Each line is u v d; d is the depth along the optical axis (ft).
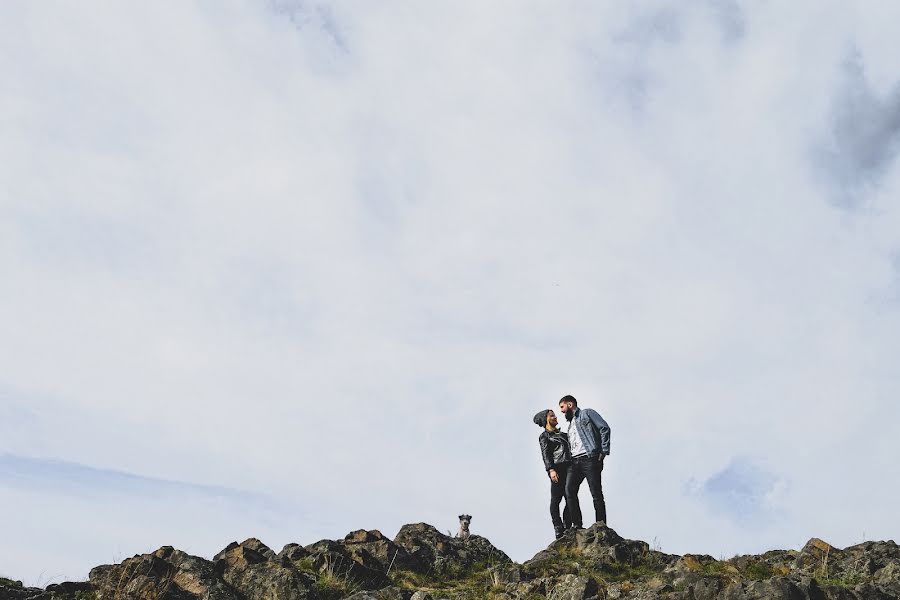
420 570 34.91
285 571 28.66
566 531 37.32
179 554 29.35
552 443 39.24
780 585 24.12
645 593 26.35
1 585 26.32
